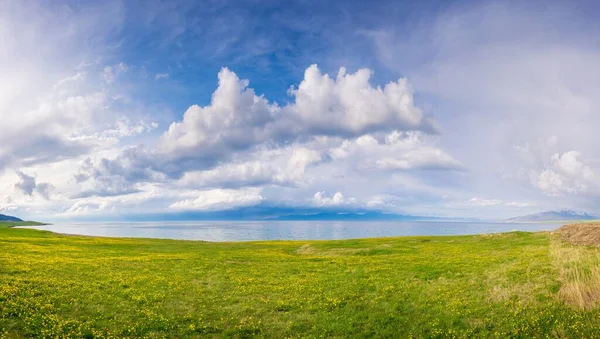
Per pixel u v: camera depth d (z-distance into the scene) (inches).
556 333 780.6
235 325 901.2
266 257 2130.9
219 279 1400.1
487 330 834.8
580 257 1337.4
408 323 901.2
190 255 2226.9
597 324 792.3
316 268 1654.8
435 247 2514.8
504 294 1025.5
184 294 1164.5
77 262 1712.6
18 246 2340.1
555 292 997.2
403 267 1596.9
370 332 862.5
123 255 2177.7
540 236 2514.8
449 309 965.8
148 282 1305.4
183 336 833.5
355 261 1861.5
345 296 1131.3
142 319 913.5
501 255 1856.5
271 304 1062.4
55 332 796.6
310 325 910.4
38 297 1007.6
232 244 3545.8
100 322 880.3
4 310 873.5
